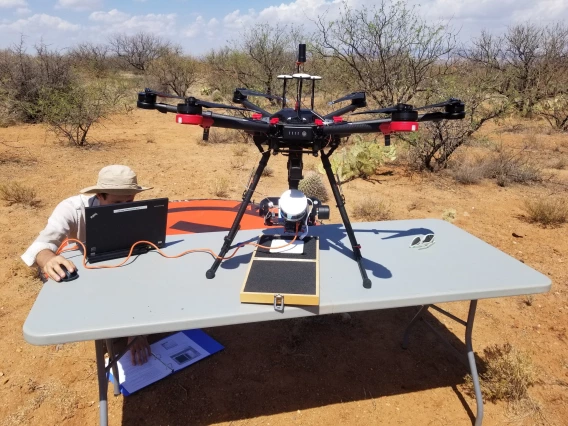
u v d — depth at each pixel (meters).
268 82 15.40
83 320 1.84
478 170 7.45
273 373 2.89
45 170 7.43
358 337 3.29
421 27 8.48
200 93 20.09
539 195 6.74
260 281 2.05
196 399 2.65
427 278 2.23
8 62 12.95
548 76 15.12
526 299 3.83
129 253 2.42
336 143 2.05
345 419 2.55
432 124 7.56
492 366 2.86
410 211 5.98
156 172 7.57
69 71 14.12
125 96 14.65
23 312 3.48
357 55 9.12
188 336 3.17
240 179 7.29
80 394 2.68
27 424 2.47
